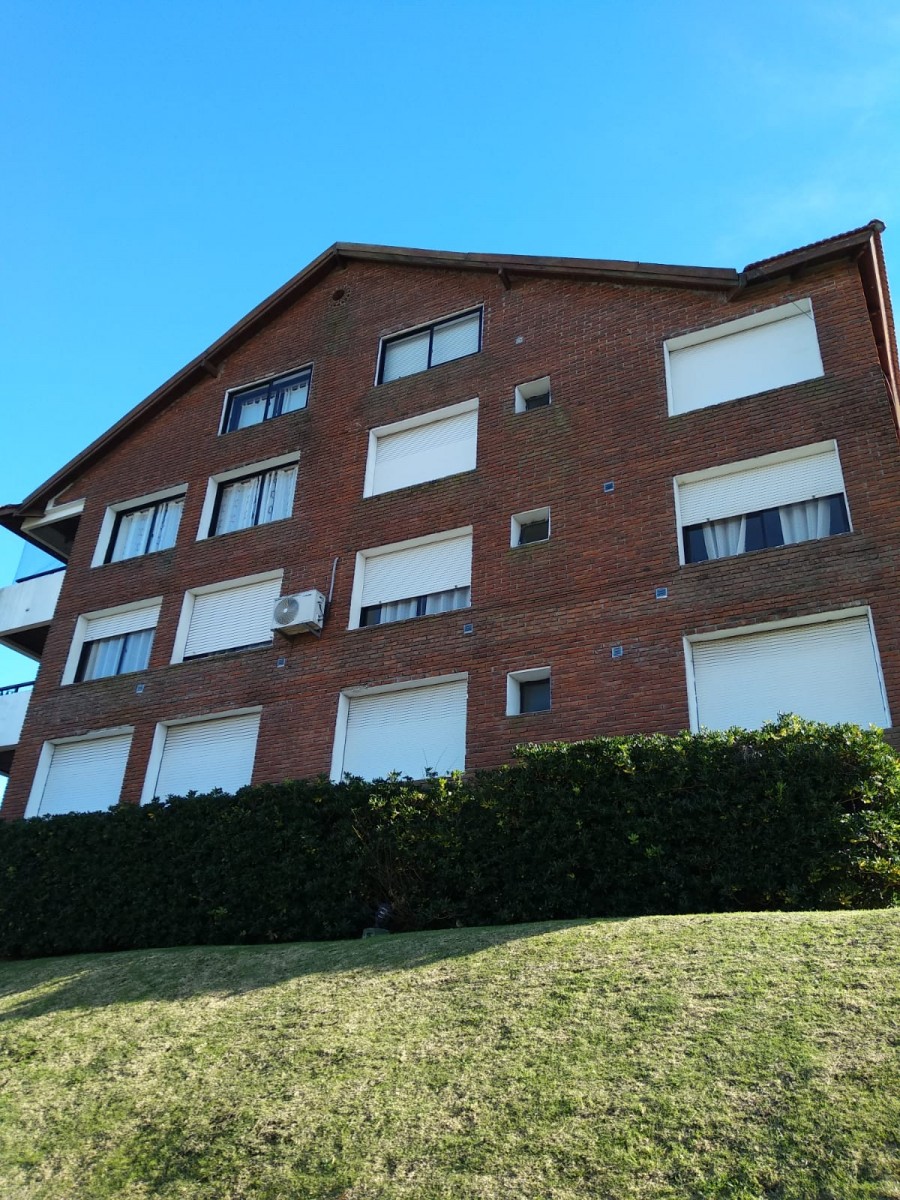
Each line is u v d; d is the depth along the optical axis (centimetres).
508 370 1931
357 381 2138
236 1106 725
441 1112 650
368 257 2269
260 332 2400
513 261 2012
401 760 1647
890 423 1486
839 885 1016
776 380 1642
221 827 1429
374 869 1292
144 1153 695
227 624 2005
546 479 1755
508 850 1209
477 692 1614
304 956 1084
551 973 851
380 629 1770
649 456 1666
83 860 1527
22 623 2322
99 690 2044
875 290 1661
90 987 1121
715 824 1094
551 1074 666
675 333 1767
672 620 1498
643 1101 610
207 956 1163
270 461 2162
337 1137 649
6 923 1541
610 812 1155
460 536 1816
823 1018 668
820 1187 506
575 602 1600
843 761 1078
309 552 1956
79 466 2453
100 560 2288
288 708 1791
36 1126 771
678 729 1410
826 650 1387
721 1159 543
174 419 2400
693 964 805
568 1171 560
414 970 945
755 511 1548
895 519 1408
